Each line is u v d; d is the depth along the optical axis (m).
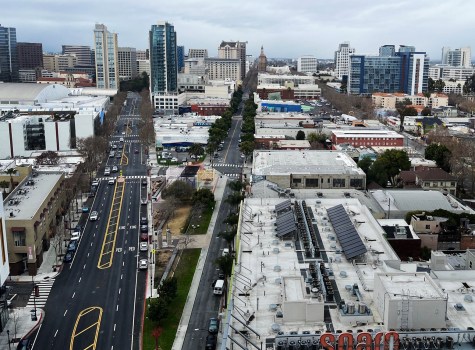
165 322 158.62
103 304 170.75
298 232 152.00
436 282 120.25
